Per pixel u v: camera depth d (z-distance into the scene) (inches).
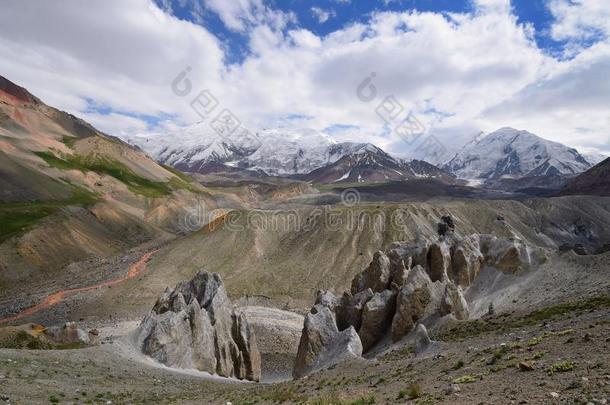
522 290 2859.3
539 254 3161.9
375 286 3267.7
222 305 3299.7
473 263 3275.1
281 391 1460.4
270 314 5497.1
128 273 7480.3
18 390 1272.1
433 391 918.4
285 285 6988.2
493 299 2906.0
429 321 2442.2
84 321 5270.7
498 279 3144.7
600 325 1110.4
